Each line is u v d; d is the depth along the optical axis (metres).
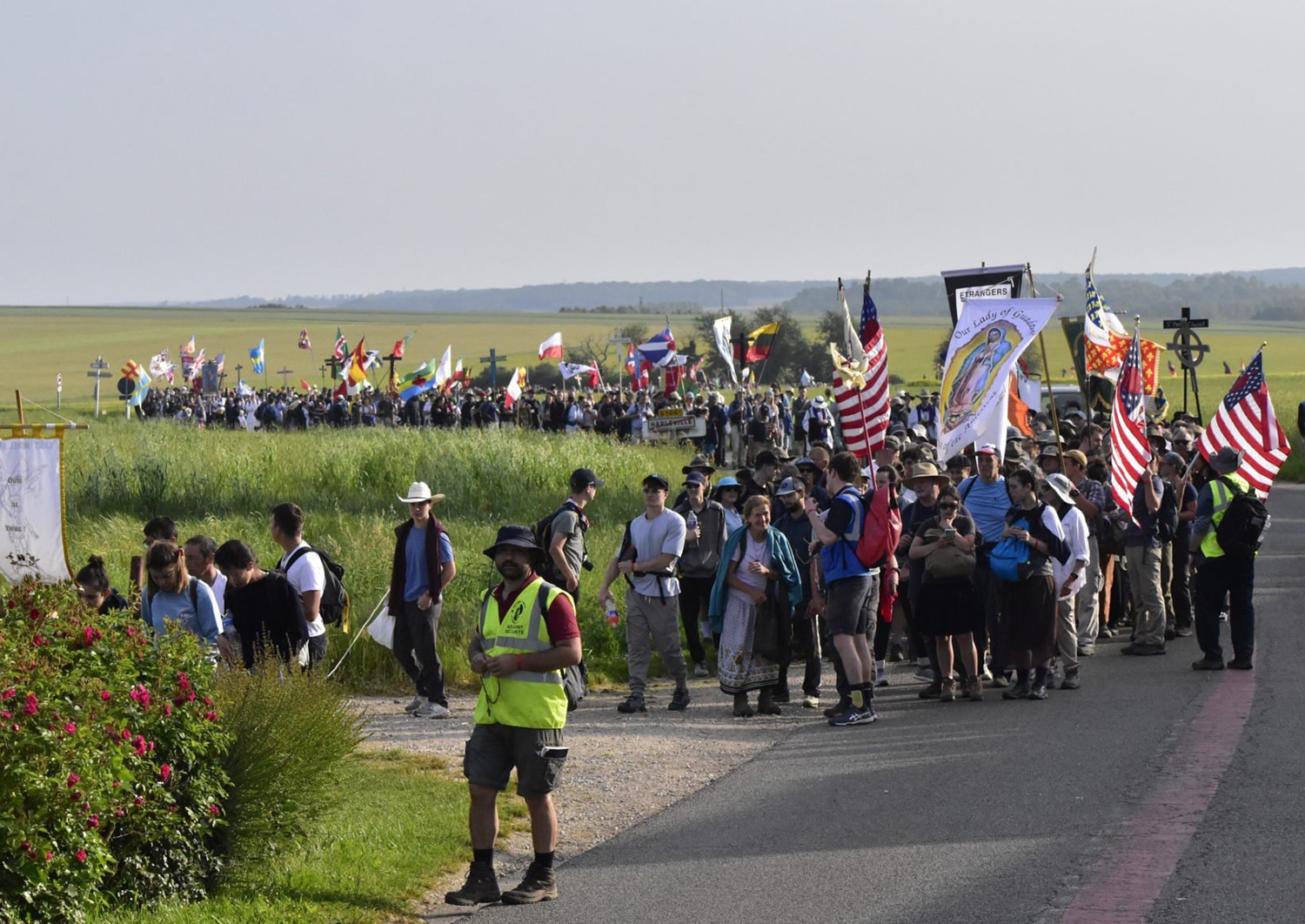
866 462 18.56
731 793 12.51
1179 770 12.34
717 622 16.19
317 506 30.56
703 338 163.25
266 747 9.95
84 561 23.53
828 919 8.97
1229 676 16.95
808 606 16.92
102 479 30.86
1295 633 20.03
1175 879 9.33
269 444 37.88
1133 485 18.91
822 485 21.34
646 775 13.30
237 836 9.71
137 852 8.88
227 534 26.48
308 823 10.40
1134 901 8.92
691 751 14.34
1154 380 36.97
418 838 10.97
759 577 16.00
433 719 16.06
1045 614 16.11
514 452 36.75
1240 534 17.14
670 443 55.25
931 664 17.09
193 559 12.65
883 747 14.13
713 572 19.03
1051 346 164.50
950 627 16.50
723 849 10.73
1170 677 17.20
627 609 16.81
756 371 148.38
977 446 21.02
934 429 56.28
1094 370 30.16
